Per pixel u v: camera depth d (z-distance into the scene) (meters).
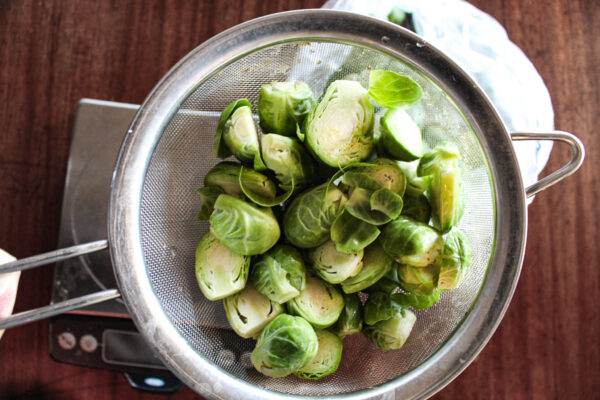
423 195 0.44
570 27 0.52
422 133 0.45
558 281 0.52
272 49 0.41
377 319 0.44
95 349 0.48
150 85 0.52
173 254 0.44
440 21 0.49
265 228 0.42
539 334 0.52
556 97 0.52
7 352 0.52
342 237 0.42
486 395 0.52
